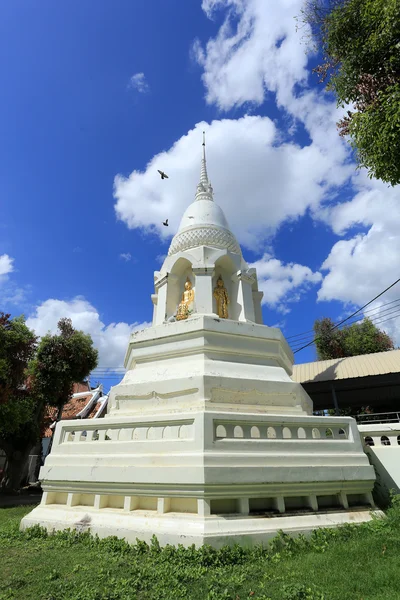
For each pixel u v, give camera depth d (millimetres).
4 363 21016
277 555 7117
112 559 7125
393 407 24297
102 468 9430
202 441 8336
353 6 8984
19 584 6125
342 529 8305
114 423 10195
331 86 10172
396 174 8641
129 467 8984
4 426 22172
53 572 6504
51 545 8297
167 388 11023
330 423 10203
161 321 14836
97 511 9148
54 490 10273
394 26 8156
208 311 13727
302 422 9766
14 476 24859
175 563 6766
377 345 36969
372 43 8664
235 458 8352
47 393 26422
